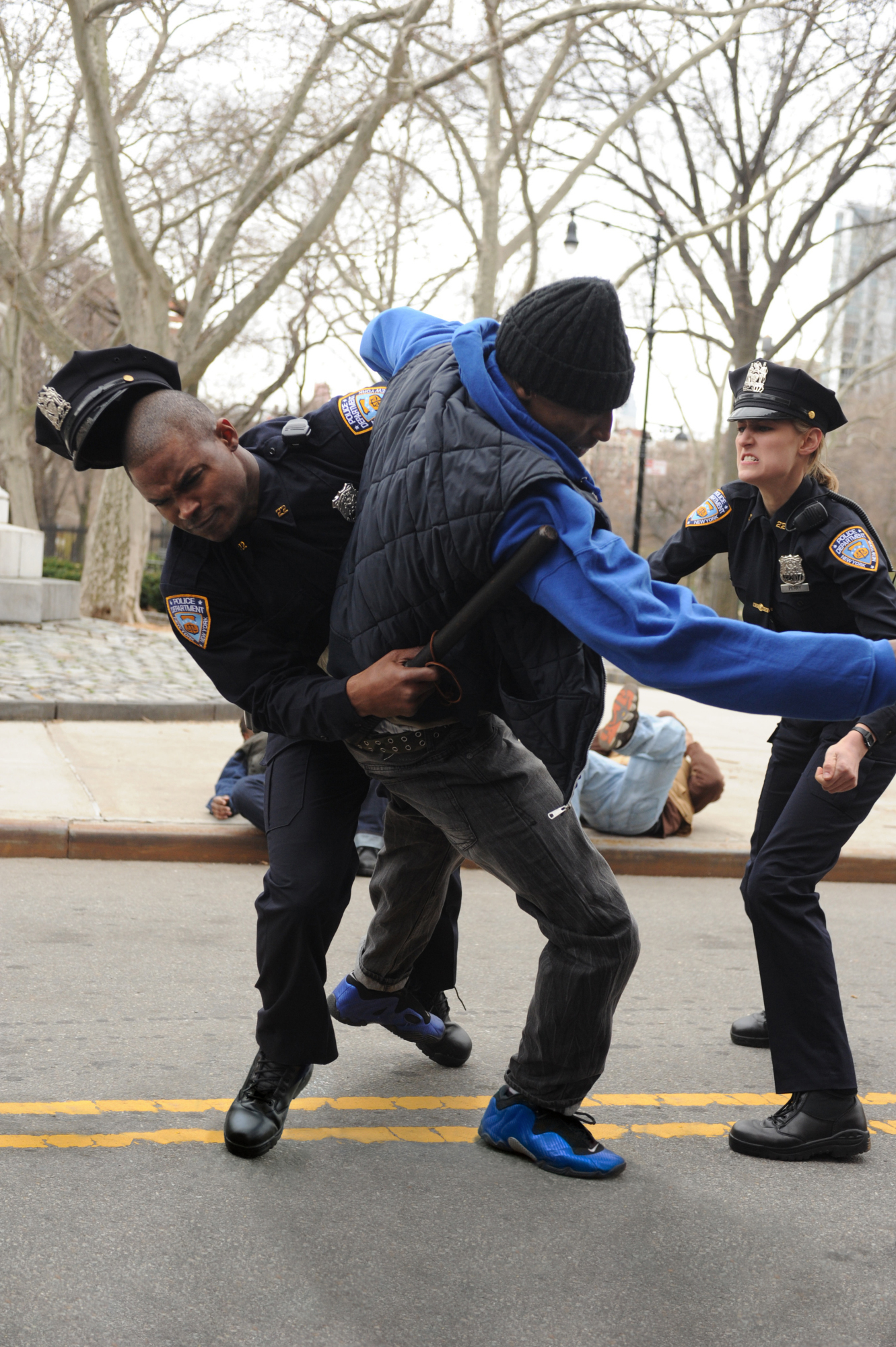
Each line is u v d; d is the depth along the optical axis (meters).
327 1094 3.25
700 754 6.65
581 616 2.07
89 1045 3.41
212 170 19.70
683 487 39.28
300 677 2.52
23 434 24.58
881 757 3.09
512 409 2.20
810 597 3.16
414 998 3.28
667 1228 2.61
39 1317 2.10
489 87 15.70
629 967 2.70
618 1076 3.55
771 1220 2.69
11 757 7.23
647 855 6.20
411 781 2.63
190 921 4.77
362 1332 2.13
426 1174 2.79
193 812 6.13
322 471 2.50
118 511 16.59
